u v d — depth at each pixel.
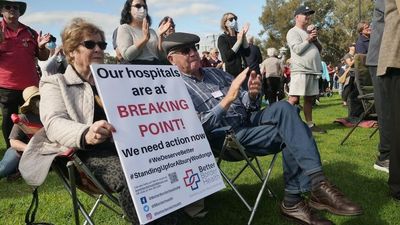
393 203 3.51
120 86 2.44
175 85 2.76
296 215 3.16
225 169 4.80
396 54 3.32
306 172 2.89
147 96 2.55
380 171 4.48
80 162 2.26
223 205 3.68
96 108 2.66
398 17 3.34
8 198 4.20
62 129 2.38
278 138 3.06
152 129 2.47
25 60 5.79
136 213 2.30
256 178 4.42
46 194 4.27
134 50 4.73
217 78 3.63
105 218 3.53
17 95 5.73
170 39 3.44
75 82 2.65
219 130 3.03
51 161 2.33
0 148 6.72
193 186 2.54
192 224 3.31
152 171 2.36
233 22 6.57
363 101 5.71
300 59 7.16
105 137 2.28
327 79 19.47
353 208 2.74
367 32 7.45
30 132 3.01
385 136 4.38
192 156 2.62
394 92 3.42
